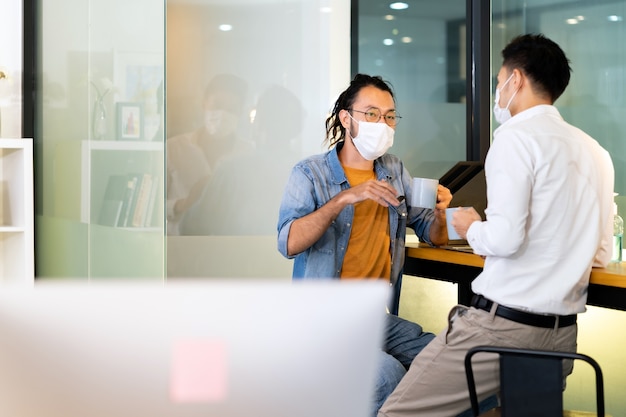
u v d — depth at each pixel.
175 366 0.87
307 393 0.90
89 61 3.82
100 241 3.77
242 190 4.35
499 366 2.27
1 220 4.34
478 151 4.38
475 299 2.60
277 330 0.89
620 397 3.47
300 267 3.10
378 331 0.91
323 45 4.37
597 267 2.71
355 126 3.11
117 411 0.86
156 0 3.34
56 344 0.85
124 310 0.86
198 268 4.32
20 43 4.38
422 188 3.15
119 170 3.58
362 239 3.09
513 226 2.41
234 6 4.33
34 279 4.39
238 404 0.88
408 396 2.68
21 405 0.85
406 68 4.43
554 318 2.49
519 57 2.61
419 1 4.43
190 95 4.31
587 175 2.50
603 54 4.15
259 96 4.36
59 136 4.17
